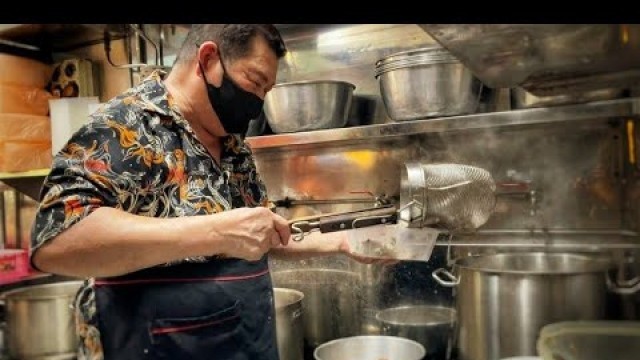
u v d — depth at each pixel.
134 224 0.79
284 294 1.47
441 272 1.44
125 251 0.78
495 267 1.38
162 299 0.89
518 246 1.41
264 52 0.96
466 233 1.48
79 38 2.04
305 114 1.45
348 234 1.21
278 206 1.74
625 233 1.32
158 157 0.90
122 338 0.90
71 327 1.52
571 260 1.34
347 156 1.64
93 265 0.79
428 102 1.28
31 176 1.85
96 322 0.92
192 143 0.96
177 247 0.81
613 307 1.26
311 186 1.71
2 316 1.86
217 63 0.95
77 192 0.79
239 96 0.97
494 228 1.45
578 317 1.11
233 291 0.96
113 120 0.87
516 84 1.15
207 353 0.92
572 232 1.38
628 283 1.28
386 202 1.51
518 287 1.13
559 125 1.33
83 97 1.91
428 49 1.26
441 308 1.51
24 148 1.88
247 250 0.86
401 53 1.30
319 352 1.35
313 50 1.71
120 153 0.85
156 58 1.93
